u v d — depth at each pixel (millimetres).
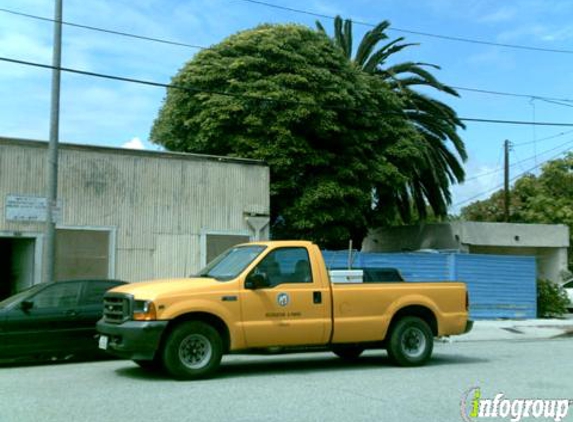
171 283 10773
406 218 34688
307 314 11266
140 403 8648
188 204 20297
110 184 19109
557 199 41688
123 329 10250
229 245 20875
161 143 28734
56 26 16266
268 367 12281
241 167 21328
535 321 23453
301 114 25344
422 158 30578
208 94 26500
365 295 11844
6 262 19078
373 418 7863
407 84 32969
